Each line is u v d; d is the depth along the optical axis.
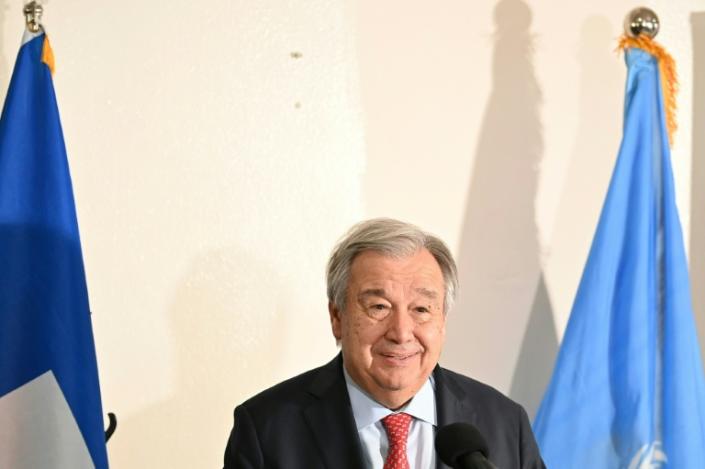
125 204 2.96
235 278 3.03
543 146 3.22
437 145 3.15
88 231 2.94
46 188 2.61
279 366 3.05
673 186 2.95
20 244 2.56
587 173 3.25
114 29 2.96
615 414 2.88
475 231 3.18
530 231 3.21
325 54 3.09
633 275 2.90
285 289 3.06
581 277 2.97
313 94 3.08
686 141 3.28
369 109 3.12
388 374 2.19
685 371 2.87
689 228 3.29
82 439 2.56
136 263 2.97
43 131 2.63
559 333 3.23
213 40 3.02
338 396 2.31
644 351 2.87
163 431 2.98
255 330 3.04
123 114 2.96
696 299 3.29
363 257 2.22
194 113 3.01
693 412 2.86
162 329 2.98
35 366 2.55
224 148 3.03
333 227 3.09
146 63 2.98
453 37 3.17
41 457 2.52
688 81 3.29
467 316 3.17
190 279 3.00
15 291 2.54
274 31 3.06
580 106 3.25
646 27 2.96
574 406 2.88
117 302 2.96
